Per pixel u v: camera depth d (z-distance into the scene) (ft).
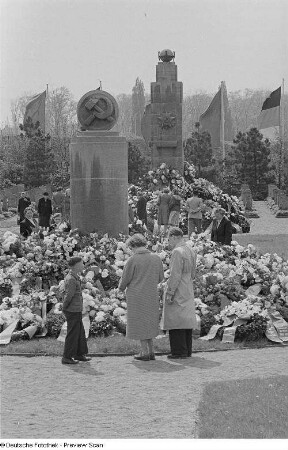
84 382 39.86
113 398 36.50
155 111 171.22
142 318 45.21
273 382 37.65
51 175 262.67
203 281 56.59
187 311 45.65
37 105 279.08
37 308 53.11
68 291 44.50
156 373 41.75
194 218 109.09
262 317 50.65
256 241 110.73
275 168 264.52
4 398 36.73
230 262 64.34
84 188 73.56
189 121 426.92
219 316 51.75
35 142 260.62
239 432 29.89
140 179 157.99
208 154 269.64
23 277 60.95
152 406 34.83
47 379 40.60
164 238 78.79
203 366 43.16
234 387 36.76
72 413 34.01
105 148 73.51
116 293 56.08
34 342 49.65
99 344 48.39
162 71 171.01
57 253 63.57
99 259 63.10
